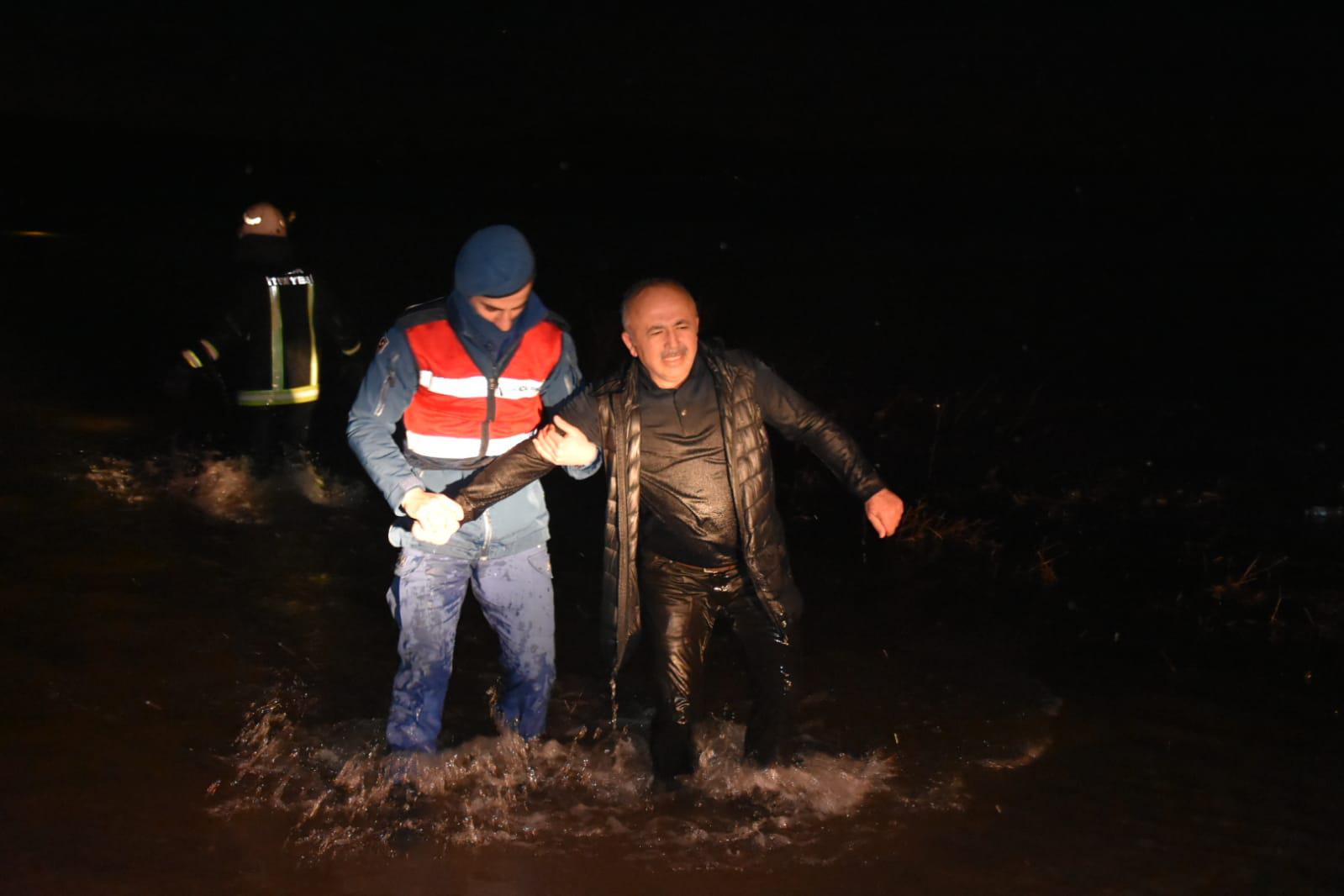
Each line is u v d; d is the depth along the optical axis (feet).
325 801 14.40
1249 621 20.42
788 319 43.29
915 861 13.46
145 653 18.26
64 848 13.12
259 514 25.14
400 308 42.93
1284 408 33.22
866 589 21.93
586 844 13.70
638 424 13.88
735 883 12.99
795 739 16.25
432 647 14.60
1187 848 13.79
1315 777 15.47
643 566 14.53
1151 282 49.57
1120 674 18.48
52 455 28.81
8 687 16.88
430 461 14.17
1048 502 26.55
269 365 26.68
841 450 14.28
